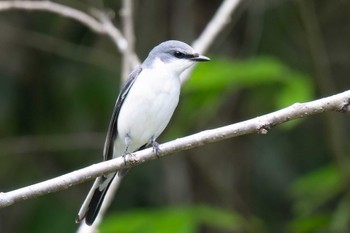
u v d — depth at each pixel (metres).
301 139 13.97
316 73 13.54
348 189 12.29
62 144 13.41
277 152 13.88
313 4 13.77
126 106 9.20
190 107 12.18
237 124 7.43
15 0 12.65
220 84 11.81
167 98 9.18
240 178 13.65
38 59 13.65
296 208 12.77
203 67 11.80
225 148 13.63
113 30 10.80
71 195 13.29
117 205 13.44
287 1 13.77
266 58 12.23
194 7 14.09
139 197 13.48
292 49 13.87
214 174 13.53
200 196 13.48
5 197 7.41
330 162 13.68
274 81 12.15
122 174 8.64
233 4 10.83
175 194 13.38
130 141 9.31
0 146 13.31
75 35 13.84
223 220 11.19
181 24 14.01
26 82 13.59
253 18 13.82
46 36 13.60
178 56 9.33
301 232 11.95
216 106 12.62
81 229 9.06
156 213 11.06
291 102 11.52
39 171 13.47
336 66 14.38
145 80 9.17
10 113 13.46
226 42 14.12
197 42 10.63
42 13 13.70
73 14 10.80
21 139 13.40
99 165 7.62
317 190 12.22
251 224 11.71
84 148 13.58
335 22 14.47
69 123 13.49
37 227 12.93
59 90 13.53
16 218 13.11
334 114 13.16
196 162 13.49
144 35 13.99
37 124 13.53
